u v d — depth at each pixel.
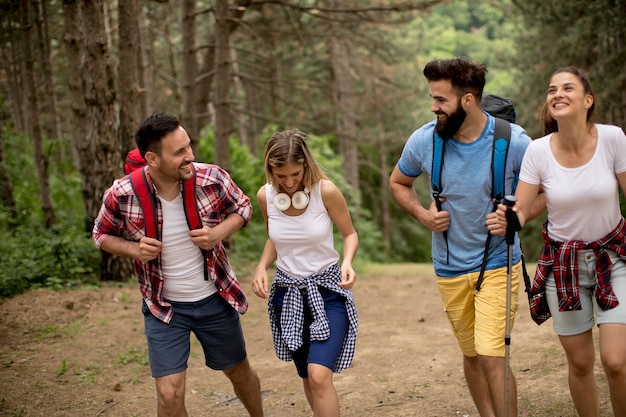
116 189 3.47
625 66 12.79
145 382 5.27
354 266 13.92
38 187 14.52
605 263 3.18
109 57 8.50
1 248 9.12
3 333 6.31
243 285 9.68
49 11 14.72
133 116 9.14
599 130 3.16
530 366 5.22
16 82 17.50
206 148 16.02
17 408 4.64
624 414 3.16
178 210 3.50
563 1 13.99
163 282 3.54
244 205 3.63
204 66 16.19
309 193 3.54
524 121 17.97
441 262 3.67
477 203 3.50
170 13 16.55
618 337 3.08
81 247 9.08
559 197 3.20
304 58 21.92
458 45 49.16
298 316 3.60
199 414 4.72
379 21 13.46
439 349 6.13
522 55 18.06
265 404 4.89
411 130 25.73
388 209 30.30
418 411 4.54
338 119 24.64
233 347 3.76
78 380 5.23
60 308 7.14
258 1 13.70
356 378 5.43
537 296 3.39
